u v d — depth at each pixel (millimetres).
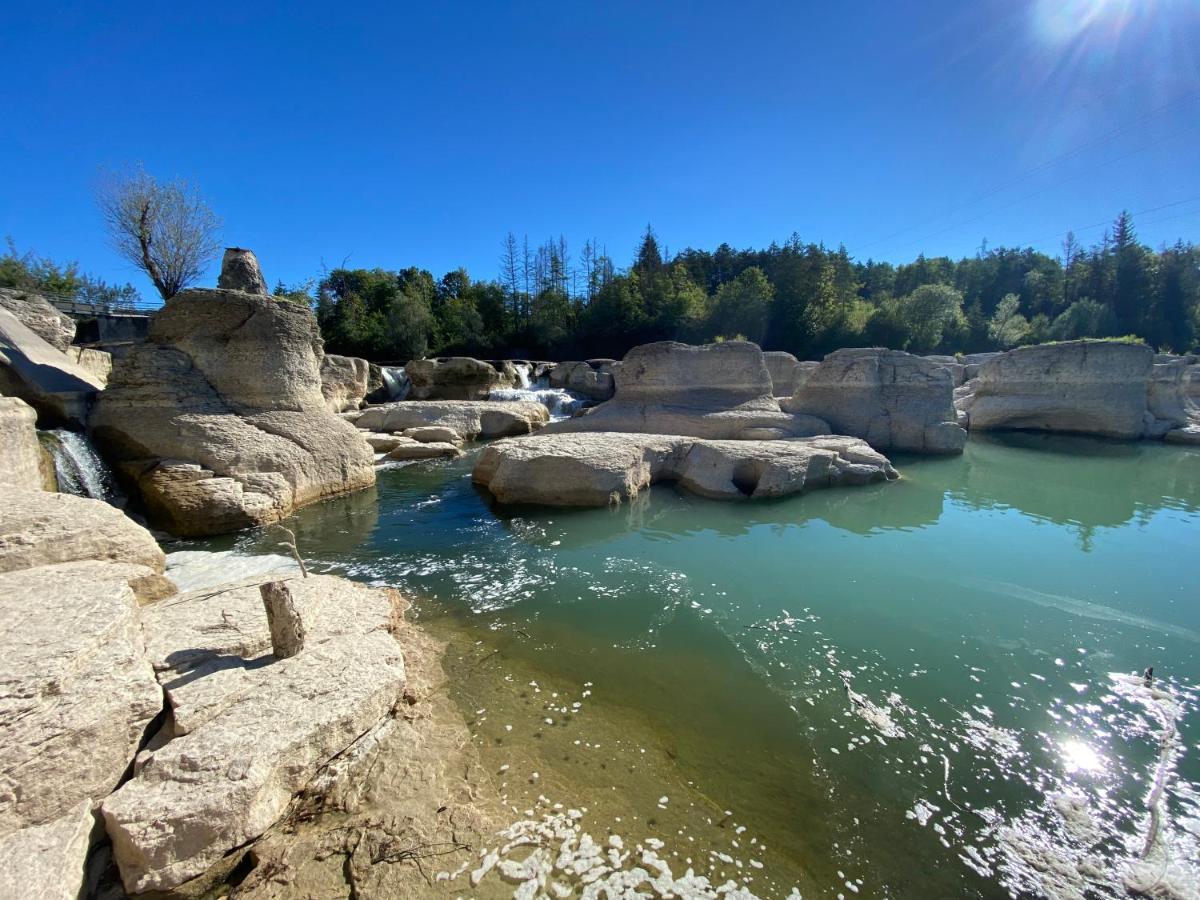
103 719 3494
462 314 52969
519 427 22797
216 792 3377
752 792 4207
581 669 5852
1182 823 3957
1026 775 4430
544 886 3350
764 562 8773
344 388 24250
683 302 48406
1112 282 53938
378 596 6766
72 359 13859
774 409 17141
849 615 7086
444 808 3879
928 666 5953
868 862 3646
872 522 10734
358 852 3510
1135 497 12562
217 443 10531
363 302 51531
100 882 3148
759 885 3441
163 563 6906
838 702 5340
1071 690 5543
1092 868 3633
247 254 13188
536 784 4188
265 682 4410
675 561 8812
